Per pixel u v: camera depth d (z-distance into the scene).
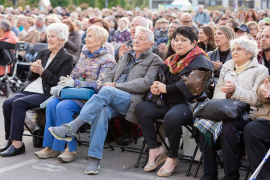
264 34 4.06
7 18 10.33
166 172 3.40
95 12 15.58
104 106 3.55
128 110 3.70
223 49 4.45
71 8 33.31
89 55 4.30
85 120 3.45
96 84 4.02
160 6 19.64
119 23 8.34
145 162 3.66
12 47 7.43
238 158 3.11
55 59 4.24
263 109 3.14
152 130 3.58
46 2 18.73
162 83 3.61
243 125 3.19
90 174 3.41
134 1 40.91
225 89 3.24
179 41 3.50
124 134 4.41
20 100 4.00
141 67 3.90
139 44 3.94
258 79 3.35
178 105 3.52
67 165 3.67
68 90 3.79
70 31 7.40
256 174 2.85
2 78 7.55
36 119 4.27
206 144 3.21
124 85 3.74
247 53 3.40
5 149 4.10
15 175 3.35
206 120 3.20
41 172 3.45
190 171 3.57
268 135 3.02
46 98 4.16
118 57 5.50
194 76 3.37
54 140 3.76
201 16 14.66
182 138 4.20
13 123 3.96
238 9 27.75
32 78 4.38
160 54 4.73
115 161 3.86
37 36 9.20
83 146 4.38
